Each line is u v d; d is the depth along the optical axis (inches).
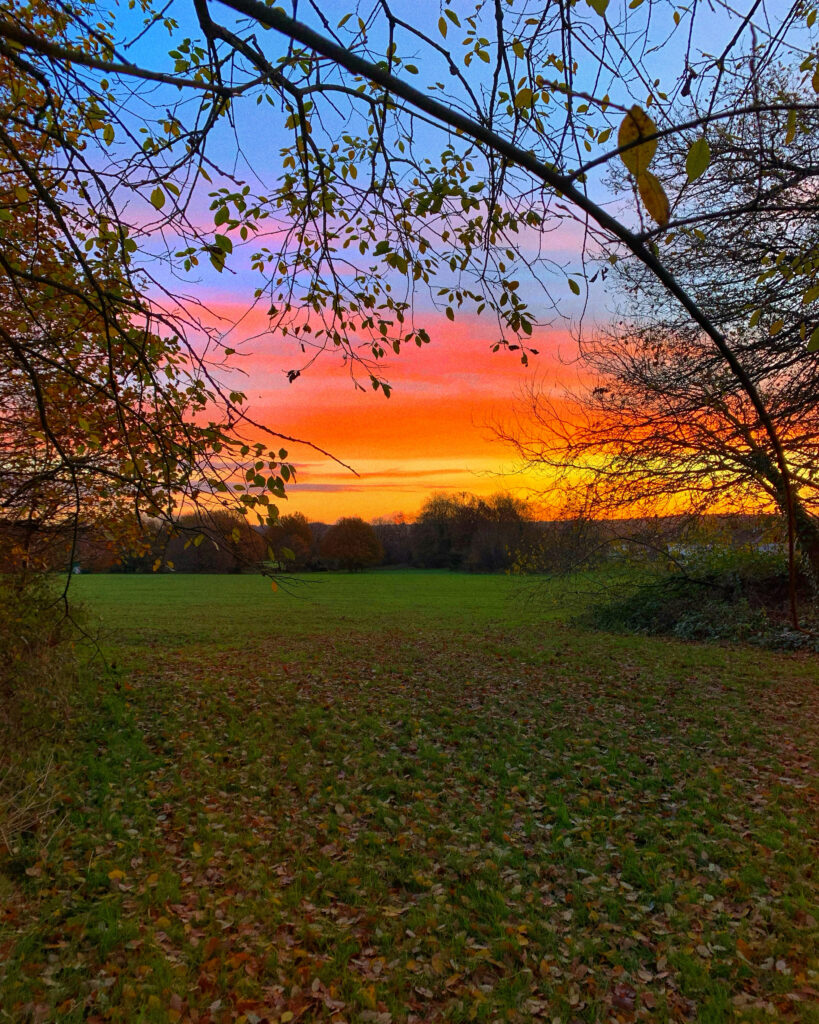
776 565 727.1
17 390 262.2
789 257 224.2
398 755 345.4
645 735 372.5
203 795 286.0
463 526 2459.4
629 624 832.3
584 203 43.2
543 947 180.9
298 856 231.3
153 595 1642.5
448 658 654.5
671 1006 157.0
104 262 141.5
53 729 339.6
